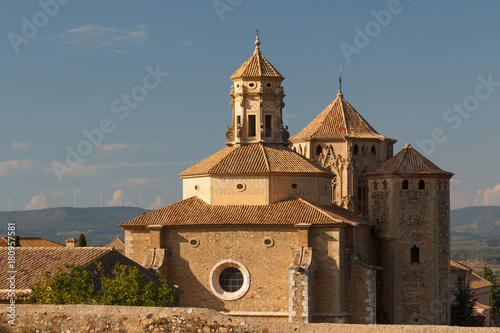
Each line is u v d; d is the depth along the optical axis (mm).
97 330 42656
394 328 38094
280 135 98938
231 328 40625
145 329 41844
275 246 86750
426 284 99625
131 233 89688
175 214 89938
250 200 90875
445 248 101500
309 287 84000
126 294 60562
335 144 124688
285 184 91812
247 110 99000
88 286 60156
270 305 86250
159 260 86812
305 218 87125
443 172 101312
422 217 100312
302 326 39562
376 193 102188
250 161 93125
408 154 103062
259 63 100375
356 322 89125
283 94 99562
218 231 87812
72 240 130875
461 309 113438
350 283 89438
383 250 101062
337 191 124000
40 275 64875
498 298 155500
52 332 43312
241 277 87562
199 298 87438
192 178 94875
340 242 87188
